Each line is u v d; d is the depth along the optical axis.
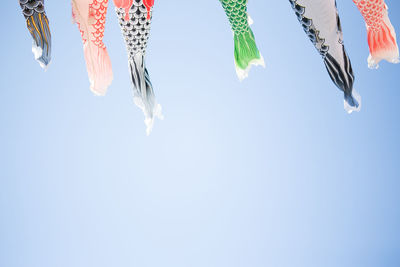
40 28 1.58
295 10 1.60
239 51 1.88
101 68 1.75
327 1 1.56
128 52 1.70
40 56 1.59
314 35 1.63
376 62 1.90
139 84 1.71
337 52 1.67
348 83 1.72
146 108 1.73
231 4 1.74
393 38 1.84
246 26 1.81
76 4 1.63
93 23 1.66
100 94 1.77
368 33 1.89
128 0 1.59
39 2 1.55
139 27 1.64
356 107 1.75
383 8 1.80
